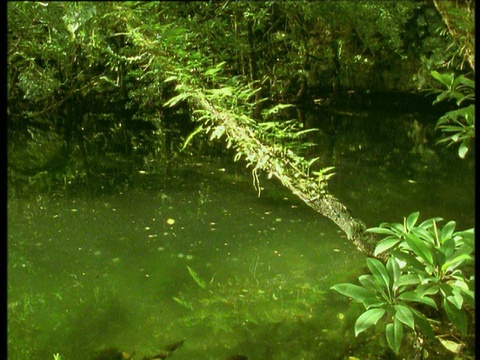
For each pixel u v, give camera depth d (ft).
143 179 15.97
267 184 15.44
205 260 11.34
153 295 10.19
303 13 23.84
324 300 9.96
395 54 25.31
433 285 7.34
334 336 8.97
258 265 11.12
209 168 16.78
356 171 16.10
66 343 8.85
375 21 23.77
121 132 20.68
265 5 23.36
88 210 13.85
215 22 20.90
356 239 9.95
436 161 17.08
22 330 9.17
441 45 23.41
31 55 21.88
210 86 13.55
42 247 11.94
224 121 11.10
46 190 15.23
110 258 11.47
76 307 9.84
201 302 9.97
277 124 10.61
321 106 24.22
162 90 22.33
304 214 13.41
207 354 8.55
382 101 24.72
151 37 13.84
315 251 11.57
